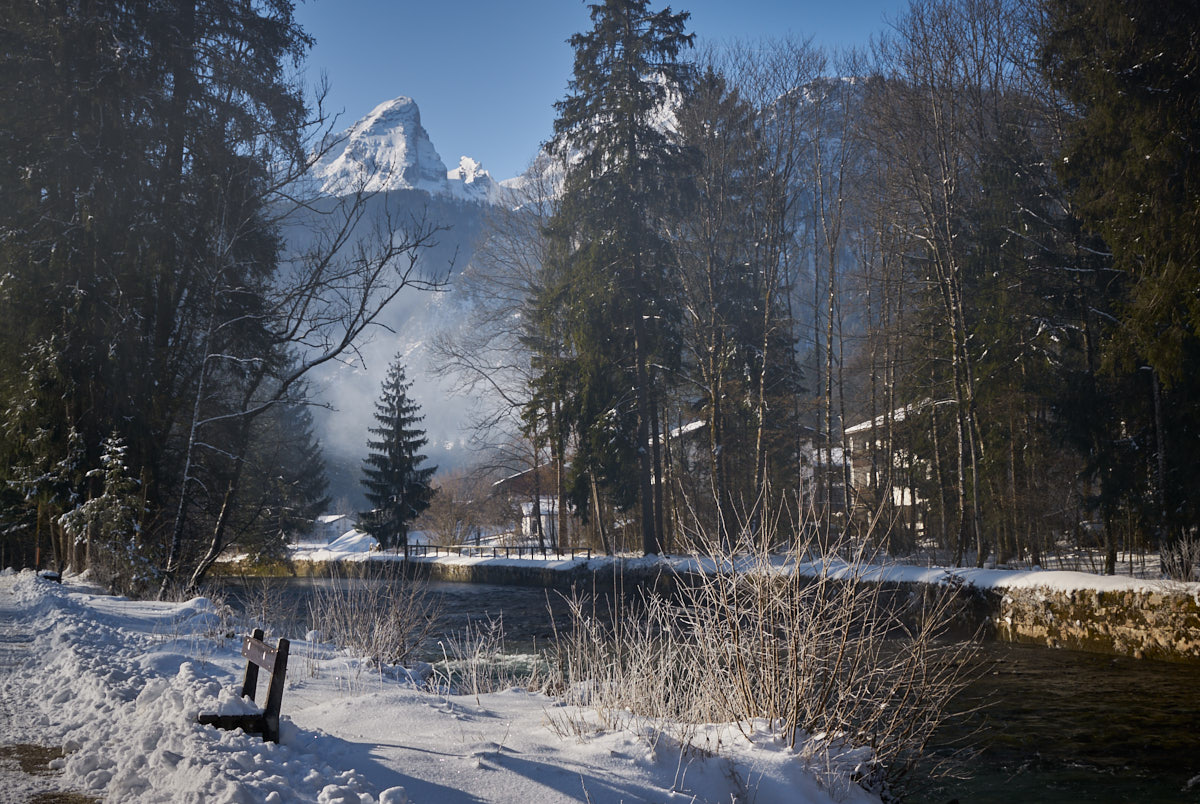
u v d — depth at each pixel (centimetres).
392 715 677
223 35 2239
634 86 3291
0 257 2059
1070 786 878
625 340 3350
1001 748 1019
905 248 3238
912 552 3064
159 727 545
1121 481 2184
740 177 3572
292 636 1309
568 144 3406
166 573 1961
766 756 577
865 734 646
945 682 681
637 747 566
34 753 552
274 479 3169
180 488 2317
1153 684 1378
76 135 2077
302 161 2144
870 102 3064
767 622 660
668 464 3806
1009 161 2616
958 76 2783
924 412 3078
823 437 3631
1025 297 2544
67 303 1998
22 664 884
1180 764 947
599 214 3300
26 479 2114
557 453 3950
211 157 2114
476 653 1083
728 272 3581
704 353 3572
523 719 697
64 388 2022
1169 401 2033
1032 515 2609
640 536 3938
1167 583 1616
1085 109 2134
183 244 2127
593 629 838
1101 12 1816
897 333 3148
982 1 2850
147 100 2095
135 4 2111
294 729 551
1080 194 1973
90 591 1798
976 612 1950
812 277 4719
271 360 2162
